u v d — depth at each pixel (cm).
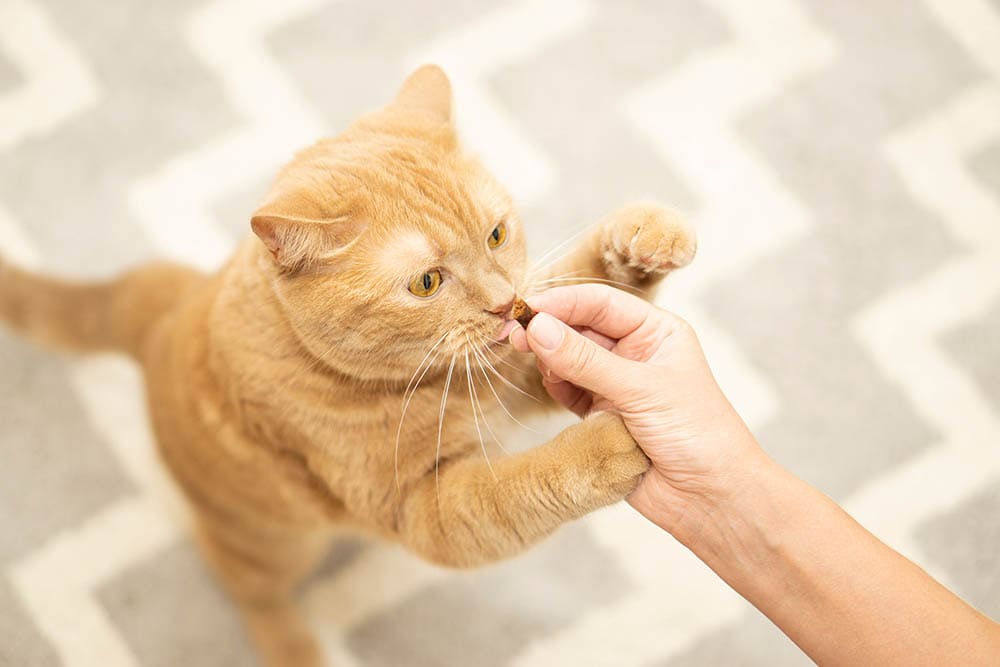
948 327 87
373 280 60
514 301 62
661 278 65
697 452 60
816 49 92
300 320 61
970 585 82
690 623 82
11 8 92
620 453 60
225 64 92
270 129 91
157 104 91
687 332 62
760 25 92
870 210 89
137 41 92
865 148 90
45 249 89
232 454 69
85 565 85
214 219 90
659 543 84
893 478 84
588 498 60
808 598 61
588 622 83
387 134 63
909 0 92
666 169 90
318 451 66
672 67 92
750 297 88
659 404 59
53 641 83
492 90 91
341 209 60
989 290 87
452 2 93
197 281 77
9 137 91
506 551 62
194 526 82
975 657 59
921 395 86
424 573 84
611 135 90
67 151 91
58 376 87
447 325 62
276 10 93
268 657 81
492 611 83
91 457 86
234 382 66
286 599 82
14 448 86
